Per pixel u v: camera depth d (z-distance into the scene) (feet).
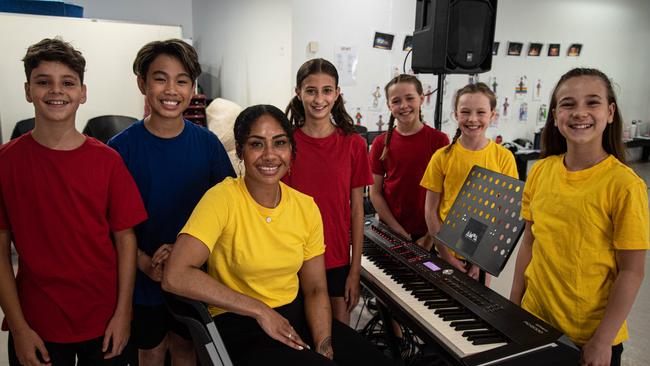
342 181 5.81
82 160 4.39
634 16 18.45
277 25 12.16
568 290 4.42
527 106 16.58
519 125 16.60
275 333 4.05
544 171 4.82
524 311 4.34
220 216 4.23
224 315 4.41
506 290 10.04
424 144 7.27
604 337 4.09
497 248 4.69
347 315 6.06
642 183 4.17
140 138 5.07
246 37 13.75
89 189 4.41
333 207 5.79
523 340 3.94
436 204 6.79
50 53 4.17
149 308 5.29
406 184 7.39
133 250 4.77
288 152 4.45
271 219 4.42
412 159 7.28
